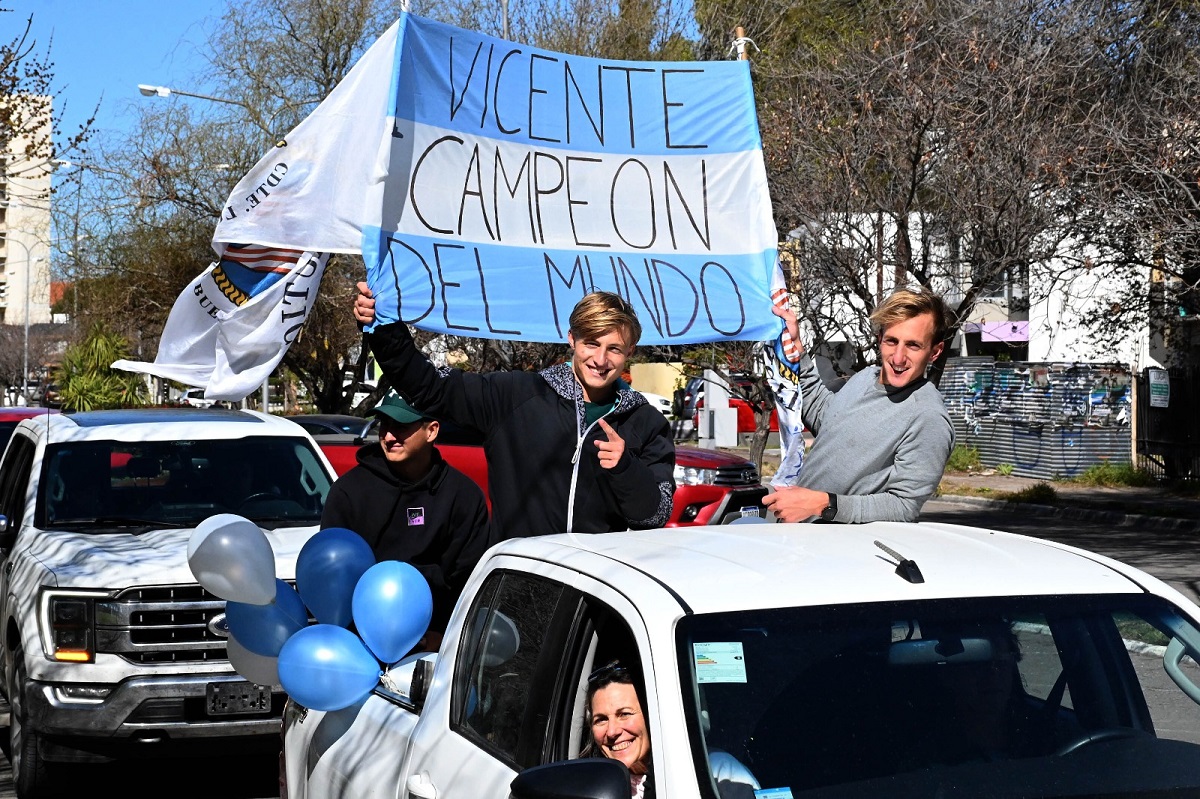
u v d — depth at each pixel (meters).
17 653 7.32
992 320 32.22
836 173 14.72
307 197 5.71
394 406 5.43
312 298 5.92
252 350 5.90
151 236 28.45
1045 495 21.83
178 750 6.90
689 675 3.03
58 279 29.97
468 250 5.43
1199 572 13.20
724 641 3.10
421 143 5.38
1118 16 16.30
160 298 29.42
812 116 15.46
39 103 16.80
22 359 66.19
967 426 29.27
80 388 31.84
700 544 3.67
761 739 2.96
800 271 15.09
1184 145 14.72
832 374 16.72
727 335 5.70
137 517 7.89
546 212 5.66
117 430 8.38
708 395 16.05
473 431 5.12
